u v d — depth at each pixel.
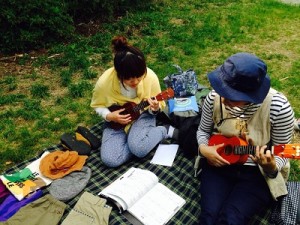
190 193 1.77
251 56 1.33
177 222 1.64
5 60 3.03
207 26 3.46
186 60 2.95
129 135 1.96
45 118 2.39
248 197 1.50
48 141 2.22
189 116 2.04
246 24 3.48
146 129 1.98
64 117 2.40
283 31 3.34
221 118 1.56
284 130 1.42
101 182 1.85
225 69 1.35
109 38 3.30
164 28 3.47
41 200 1.68
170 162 1.93
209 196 1.54
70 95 2.60
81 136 2.07
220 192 1.55
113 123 1.99
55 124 2.33
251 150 1.51
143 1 3.91
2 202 1.74
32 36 3.07
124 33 3.41
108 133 2.00
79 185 1.80
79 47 3.17
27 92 2.65
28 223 1.60
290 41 3.18
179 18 3.68
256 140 1.50
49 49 3.16
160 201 1.71
